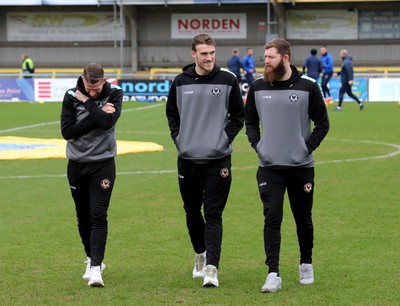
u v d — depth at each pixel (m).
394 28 52.03
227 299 7.50
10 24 55.56
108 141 8.19
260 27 53.22
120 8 49.16
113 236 10.59
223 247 9.90
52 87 40.25
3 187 14.49
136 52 54.50
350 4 51.75
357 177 15.47
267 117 7.94
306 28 52.72
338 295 7.64
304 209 8.09
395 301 7.41
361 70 47.72
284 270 8.75
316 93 7.94
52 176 15.77
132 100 40.00
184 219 11.70
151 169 16.78
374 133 24.09
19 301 7.49
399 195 13.48
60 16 55.16
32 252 9.70
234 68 36.91
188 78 8.23
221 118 8.22
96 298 7.57
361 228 10.92
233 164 17.55
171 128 8.34
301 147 7.90
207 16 53.84
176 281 8.27
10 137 22.98
